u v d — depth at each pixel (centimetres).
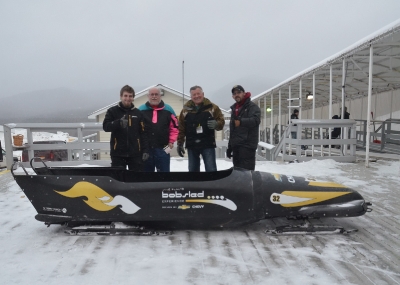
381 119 1441
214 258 283
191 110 460
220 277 251
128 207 336
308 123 840
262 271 260
